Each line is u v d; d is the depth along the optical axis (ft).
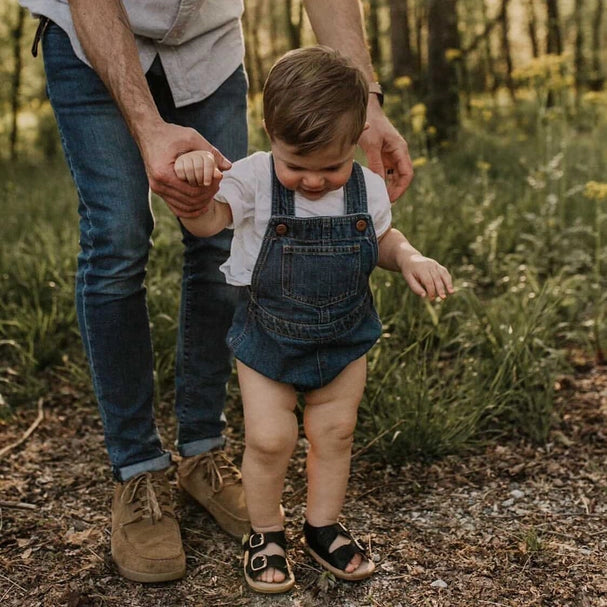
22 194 20.88
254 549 6.69
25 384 11.09
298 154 5.58
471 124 34.99
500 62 61.98
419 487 8.27
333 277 6.08
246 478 6.59
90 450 9.26
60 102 6.67
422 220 15.34
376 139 6.89
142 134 5.72
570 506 7.90
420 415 8.88
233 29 7.38
